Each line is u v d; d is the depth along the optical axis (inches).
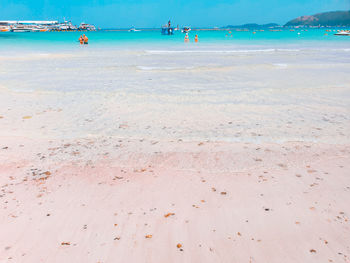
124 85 550.6
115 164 241.9
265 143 284.5
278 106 415.5
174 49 1390.3
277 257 137.2
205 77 637.9
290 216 168.7
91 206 180.2
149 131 320.8
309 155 256.2
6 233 153.9
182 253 140.2
